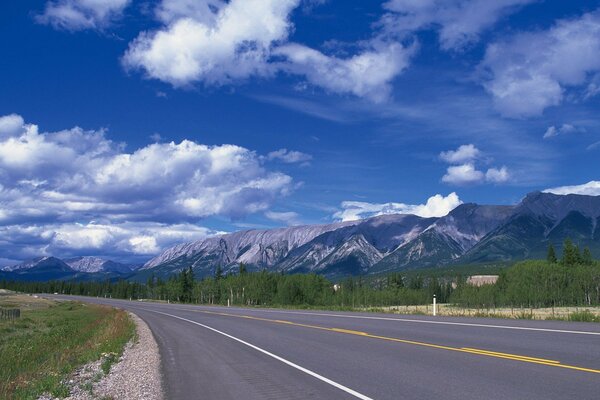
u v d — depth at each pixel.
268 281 125.00
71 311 72.00
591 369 10.30
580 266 96.81
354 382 10.25
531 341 14.79
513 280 89.50
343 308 51.03
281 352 15.66
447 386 9.39
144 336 25.03
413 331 19.61
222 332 24.69
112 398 10.05
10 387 11.82
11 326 43.88
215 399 9.48
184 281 158.88
